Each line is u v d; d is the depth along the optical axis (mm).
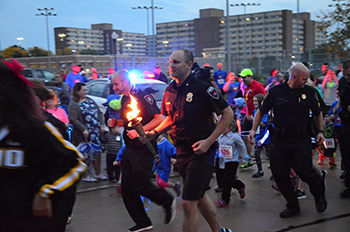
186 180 3045
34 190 1842
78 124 5340
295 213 4203
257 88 6629
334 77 10336
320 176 4180
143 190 3619
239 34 110438
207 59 27906
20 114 1785
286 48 105062
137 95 3643
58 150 1879
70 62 39312
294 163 4090
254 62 24734
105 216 4316
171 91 3170
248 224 4000
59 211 1919
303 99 3977
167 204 3699
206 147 2943
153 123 3607
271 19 105500
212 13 96438
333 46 11164
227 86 10633
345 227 3875
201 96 2996
